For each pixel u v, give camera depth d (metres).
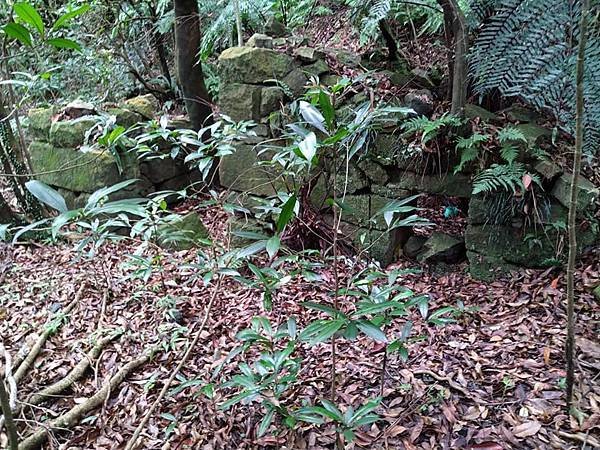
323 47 3.08
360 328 1.17
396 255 2.86
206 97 3.91
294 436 1.72
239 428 1.82
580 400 1.74
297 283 2.63
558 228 2.37
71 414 1.98
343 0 3.61
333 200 1.32
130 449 1.78
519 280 2.47
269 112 2.93
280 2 4.29
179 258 3.01
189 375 2.13
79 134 3.57
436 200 3.11
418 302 1.51
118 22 4.71
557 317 2.19
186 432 1.84
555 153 2.45
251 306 2.55
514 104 2.73
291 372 1.55
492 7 2.36
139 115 3.75
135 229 2.03
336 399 1.87
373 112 1.42
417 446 1.66
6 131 3.58
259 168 2.97
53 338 2.52
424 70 3.01
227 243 2.59
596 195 2.27
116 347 2.39
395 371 1.99
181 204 3.87
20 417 2.00
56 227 1.13
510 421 1.70
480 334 2.17
